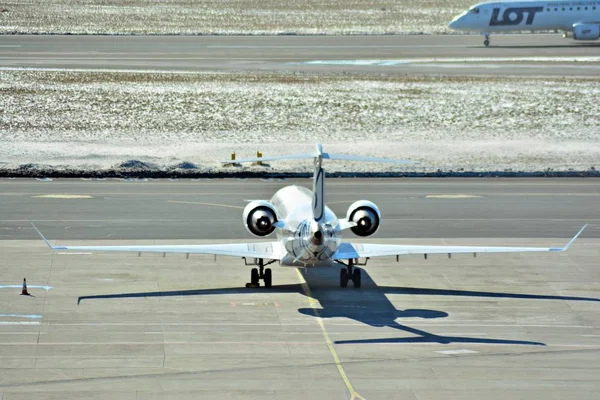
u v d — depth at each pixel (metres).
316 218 114.94
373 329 110.50
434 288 129.62
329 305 120.25
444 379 94.12
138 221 170.12
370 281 132.75
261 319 113.69
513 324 113.75
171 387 90.88
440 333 109.44
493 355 101.88
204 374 94.62
